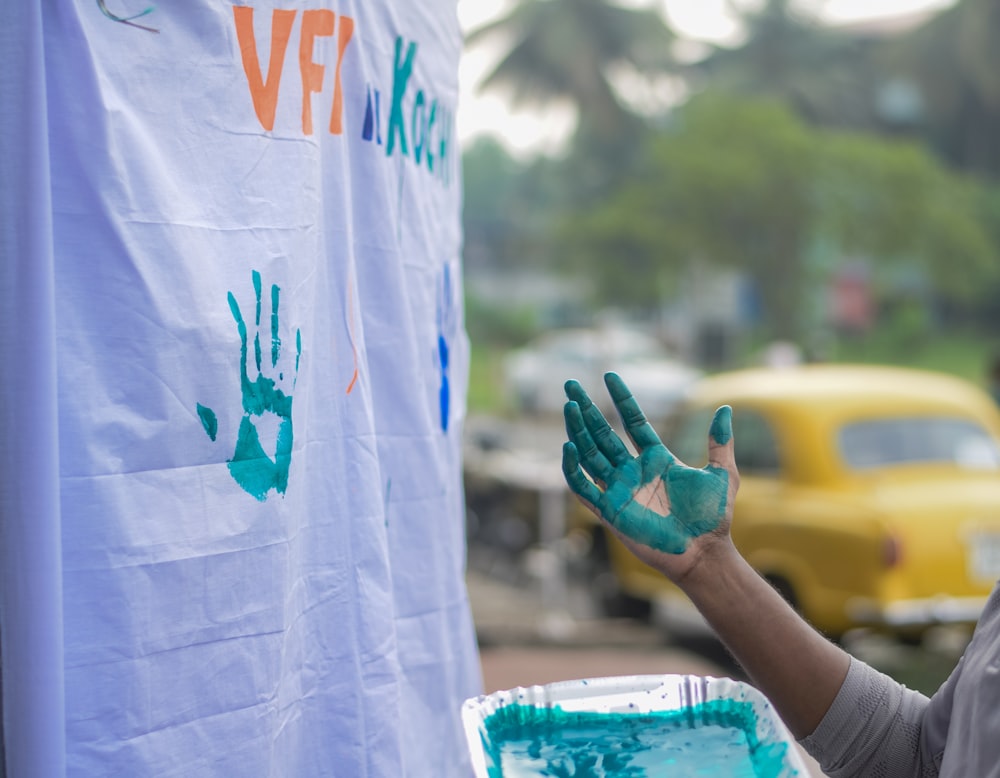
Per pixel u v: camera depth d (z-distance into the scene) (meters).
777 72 47.12
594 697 1.50
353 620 1.76
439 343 2.15
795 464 7.00
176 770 1.46
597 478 1.56
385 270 1.91
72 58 1.41
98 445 1.41
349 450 1.78
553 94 45.03
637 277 32.97
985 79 43.31
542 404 22.17
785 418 7.18
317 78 1.73
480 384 32.31
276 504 1.59
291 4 1.66
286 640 1.61
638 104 45.75
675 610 8.50
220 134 1.56
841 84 46.84
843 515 6.54
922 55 44.03
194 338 1.49
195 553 1.48
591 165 48.12
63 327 1.40
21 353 1.34
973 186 37.56
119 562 1.42
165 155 1.49
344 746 1.73
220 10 1.56
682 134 31.77
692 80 48.22
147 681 1.43
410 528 1.98
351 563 1.77
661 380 20.59
